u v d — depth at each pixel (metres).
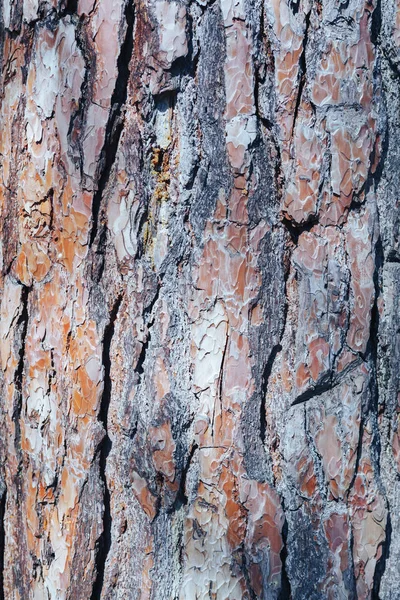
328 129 1.13
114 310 1.15
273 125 1.13
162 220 1.13
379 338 1.17
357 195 1.14
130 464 1.14
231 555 1.13
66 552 1.16
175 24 1.11
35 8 1.15
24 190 1.16
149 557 1.14
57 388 1.16
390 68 1.17
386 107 1.17
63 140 1.14
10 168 1.18
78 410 1.15
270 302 1.13
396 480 1.18
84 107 1.13
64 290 1.15
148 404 1.14
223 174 1.12
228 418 1.13
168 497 1.14
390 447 1.18
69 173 1.14
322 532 1.14
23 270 1.17
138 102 1.12
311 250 1.13
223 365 1.13
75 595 1.16
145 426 1.14
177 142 1.13
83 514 1.15
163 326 1.13
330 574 1.14
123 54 1.12
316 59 1.13
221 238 1.13
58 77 1.14
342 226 1.14
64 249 1.15
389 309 1.18
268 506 1.13
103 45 1.12
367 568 1.16
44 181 1.15
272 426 1.14
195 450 1.14
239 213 1.12
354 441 1.15
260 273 1.13
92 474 1.15
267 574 1.13
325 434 1.14
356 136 1.14
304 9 1.13
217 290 1.13
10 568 1.21
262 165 1.13
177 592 1.14
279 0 1.12
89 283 1.14
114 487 1.15
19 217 1.17
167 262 1.13
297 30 1.12
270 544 1.13
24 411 1.18
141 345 1.14
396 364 1.18
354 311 1.15
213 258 1.13
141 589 1.14
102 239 1.14
